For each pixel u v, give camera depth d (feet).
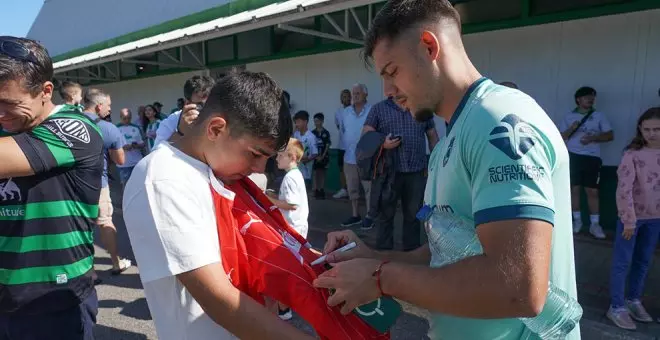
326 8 16.66
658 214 10.00
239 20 21.47
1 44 4.69
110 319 11.26
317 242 17.21
